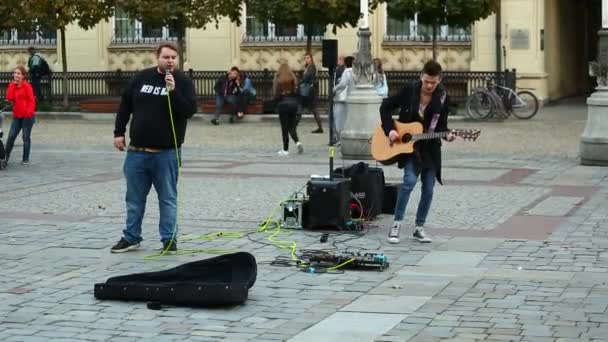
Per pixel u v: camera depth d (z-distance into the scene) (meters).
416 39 33.84
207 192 15.18
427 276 9.55
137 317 8.20
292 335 7.65
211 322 8.04
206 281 8.76
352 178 12.45
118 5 31.28
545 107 33.00
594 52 39.28
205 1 31.02
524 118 28.84
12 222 12.70
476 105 28.34
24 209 13.74
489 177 16.64
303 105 25.69
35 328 7.89
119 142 10.69
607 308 8.30
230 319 8.12
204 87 35.12
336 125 22.25
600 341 7.38
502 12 32.88
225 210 13.51
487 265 9.99
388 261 10.22
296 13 29.48
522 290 8.94
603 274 9.53
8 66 38.22
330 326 7.88
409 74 33.22
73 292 9.02
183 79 10.52
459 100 32.22
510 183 15.91
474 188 15.32
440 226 12.16
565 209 13.30
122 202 14.33
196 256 10.55
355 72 19.62
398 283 9.27
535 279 9.35
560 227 11.99
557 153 20.55
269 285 9.24
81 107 32.75
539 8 32.81
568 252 10.55
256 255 10.55
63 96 34.34
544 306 8.39
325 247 10.94
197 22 30.86
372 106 19.47
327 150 21.70
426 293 8.88
